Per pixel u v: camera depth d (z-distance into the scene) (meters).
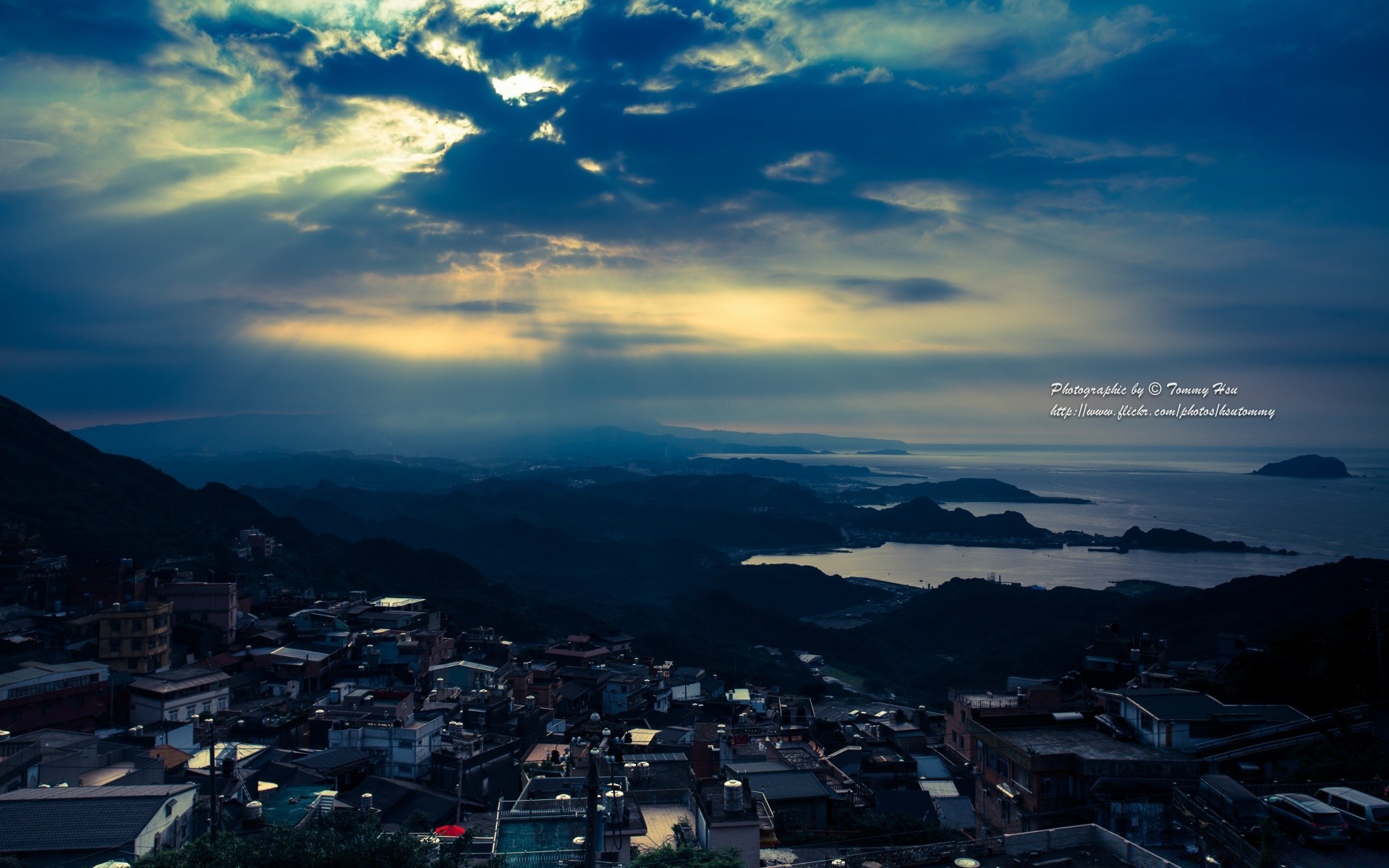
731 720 73.69
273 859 25.89
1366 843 24.50
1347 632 55.88
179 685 65.38
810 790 39.91
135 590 89.12
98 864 27.91
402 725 58.06
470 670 84.12
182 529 126.38
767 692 100.38
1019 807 32.50
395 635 91.19
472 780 55.34
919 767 58.41
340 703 68.06
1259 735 34.44
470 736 59.00
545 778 38.97
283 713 65.62
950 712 64.81
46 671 61.91
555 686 84.06
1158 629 126.19
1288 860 23.59
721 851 26.59
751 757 46.47
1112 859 23.27
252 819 35.59
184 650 82.38
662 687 91.31
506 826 31.12
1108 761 31.48
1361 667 50.59
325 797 40.25
